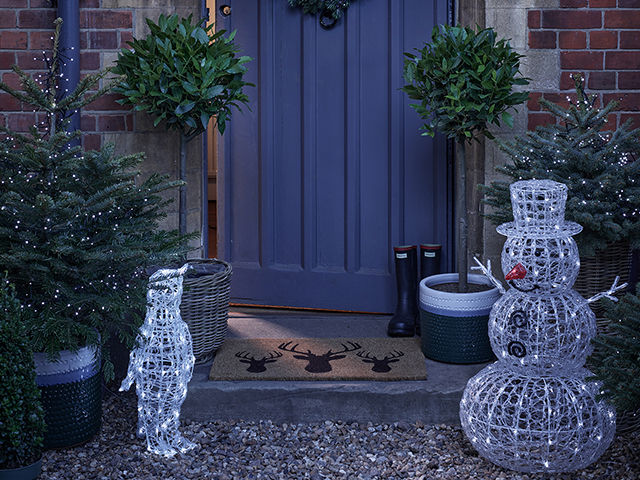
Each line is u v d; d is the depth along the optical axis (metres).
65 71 4.13
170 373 3.36
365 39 4.56
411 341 4.20
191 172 4.40
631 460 3.23
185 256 4.00
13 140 3.49
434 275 4.18
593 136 3.53
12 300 2.92
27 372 2.91
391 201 4.63
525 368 3.14
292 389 3.68
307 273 4.82
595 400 2.89
